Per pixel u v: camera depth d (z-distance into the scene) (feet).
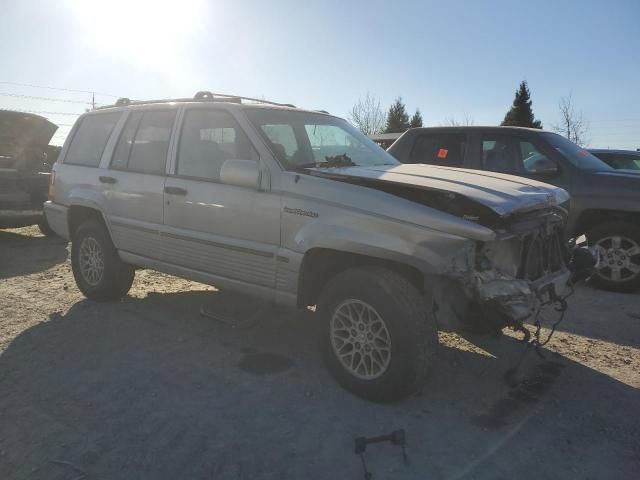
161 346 15.39
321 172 13.37
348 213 12.28
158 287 21.59
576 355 15.24
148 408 11.82
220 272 15.08
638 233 21.20
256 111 15.16
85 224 19.08
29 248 29.76
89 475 9.46
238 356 14.79
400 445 10.46
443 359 14.80
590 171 22.22
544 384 13.37
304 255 13.00
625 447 10.70
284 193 13.43
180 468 9.71
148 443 10.47
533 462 10.11
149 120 17.53
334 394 12.60
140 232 17.10
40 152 34.83
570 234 22.48
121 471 9.59
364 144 17.11
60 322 17.22
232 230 14.51
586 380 13.64
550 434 11.09
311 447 10.43
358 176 12.84
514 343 16.07
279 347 15.51
